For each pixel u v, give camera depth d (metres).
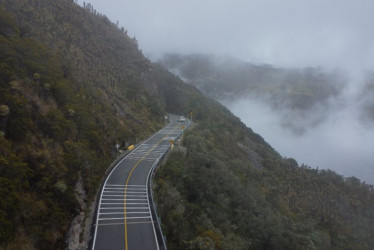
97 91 38.59
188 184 27.30
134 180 26.38
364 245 50.41
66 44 44.97
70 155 20.50
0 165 14.19
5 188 13.52
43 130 20.19
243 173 45.06
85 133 25.92
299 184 64.75
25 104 19.52
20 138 17.39
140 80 63.69
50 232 14.62
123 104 47.19
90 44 56.81
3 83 19.41
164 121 57.97
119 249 16.34
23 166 15.43
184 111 73.50
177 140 42.94
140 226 19.05
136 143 39.78
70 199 17.52
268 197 45.25
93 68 47.81
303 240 29.59
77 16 62.00
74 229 16.62
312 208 54.81
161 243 17.45
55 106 24.19
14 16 34.34
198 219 22.00
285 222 36.62
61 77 28.45
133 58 72.00
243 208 30.12
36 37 34.53
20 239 12.95
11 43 25.73
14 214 13.27
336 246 43.94
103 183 24.89
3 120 16.56
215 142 51.94
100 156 27.02
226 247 19.64
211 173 30.95
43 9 49.91
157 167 29.55
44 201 15.55
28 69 24.47
